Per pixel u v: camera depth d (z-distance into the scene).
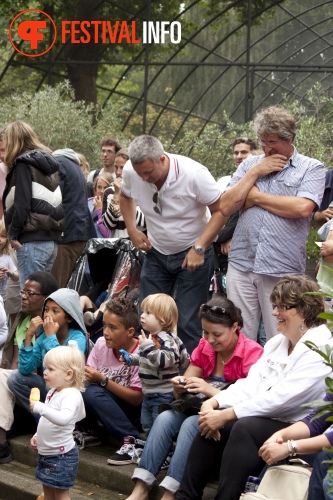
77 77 15.55
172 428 5.00
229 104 15.69
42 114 14.59
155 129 15.89
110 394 5.65
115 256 6.82
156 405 5.38
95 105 15.73
